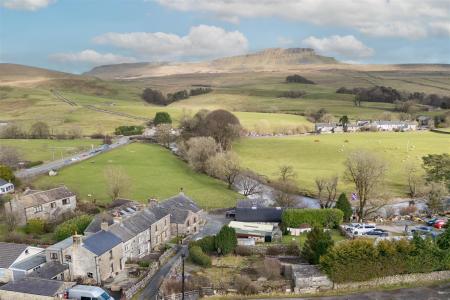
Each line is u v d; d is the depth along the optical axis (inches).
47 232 4192.9
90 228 3673.7
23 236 3927.2
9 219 4111.7
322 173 6653.5
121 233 3449.8
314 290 2923.2
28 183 5684.1
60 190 4862.2
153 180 6254.9
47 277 2960.1
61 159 7480.3
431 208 4758.9
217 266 3336.6
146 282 3056.1
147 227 3745.1
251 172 6584.6
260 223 4311.0
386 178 6181.1
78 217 4092.0
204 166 6919.3
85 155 7751.0
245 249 3582.7
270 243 3762.3
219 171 6343.5
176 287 2886.3
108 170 5718.5
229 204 5300.2
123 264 3380.9
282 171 6259.8
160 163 7332.7
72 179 6063.0
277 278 3093.0
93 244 3129.9
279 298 2834.6
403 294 2861.7
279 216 4392.2
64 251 3137.3
